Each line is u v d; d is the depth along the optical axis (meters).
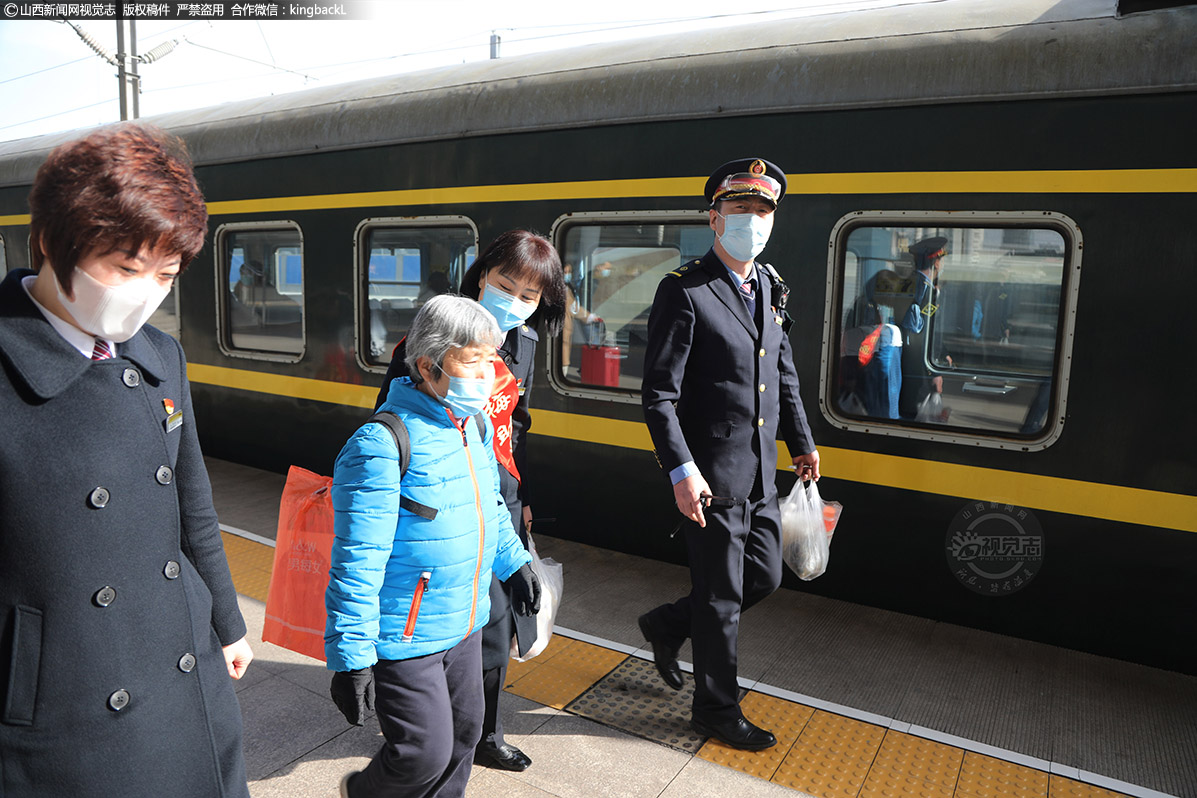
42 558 1.17
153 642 1.29
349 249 5.01
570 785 2.43
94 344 1.26
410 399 1.80
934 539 3.43
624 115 3.92
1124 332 3.01
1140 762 2.61
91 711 1.21
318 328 5.24
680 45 3.96
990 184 3.19
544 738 2.68
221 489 5.42
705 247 3.84
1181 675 3.11
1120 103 2.96
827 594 3.75
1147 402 2.99
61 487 1.18
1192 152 2.86
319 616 2.23
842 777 2.51
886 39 3.39
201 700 1.37
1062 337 3.12
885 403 3.53
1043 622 3.28
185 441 1.46
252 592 3.80
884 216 3.40
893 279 3.46
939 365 3.41
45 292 1.21
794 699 2.94
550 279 2.37
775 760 2.58
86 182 1.11
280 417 5.57
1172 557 2.99
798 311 3.62
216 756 1.39
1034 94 3.07
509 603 2.37
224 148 5.55
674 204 3.85
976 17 3.29
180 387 1.43
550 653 3.28
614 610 3.70
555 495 4.41
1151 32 2.91
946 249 3.34
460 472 1.82
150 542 1.29
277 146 5.24
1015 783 2.49
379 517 1.70
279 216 5.34
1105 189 3.00
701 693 2.63
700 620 2.60
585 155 4.07
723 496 2.54
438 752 1.83
